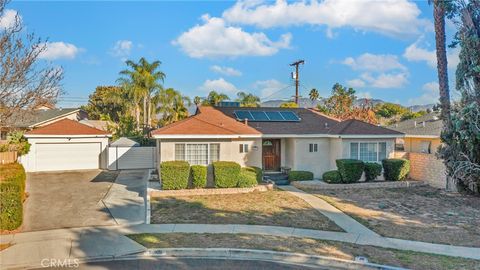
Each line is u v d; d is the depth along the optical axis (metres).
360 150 22.67
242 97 52.38
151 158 29.00
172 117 48.38
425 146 28.39
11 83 14.12
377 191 19.75
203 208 15.67
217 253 10.54
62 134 27.31
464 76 18.23
